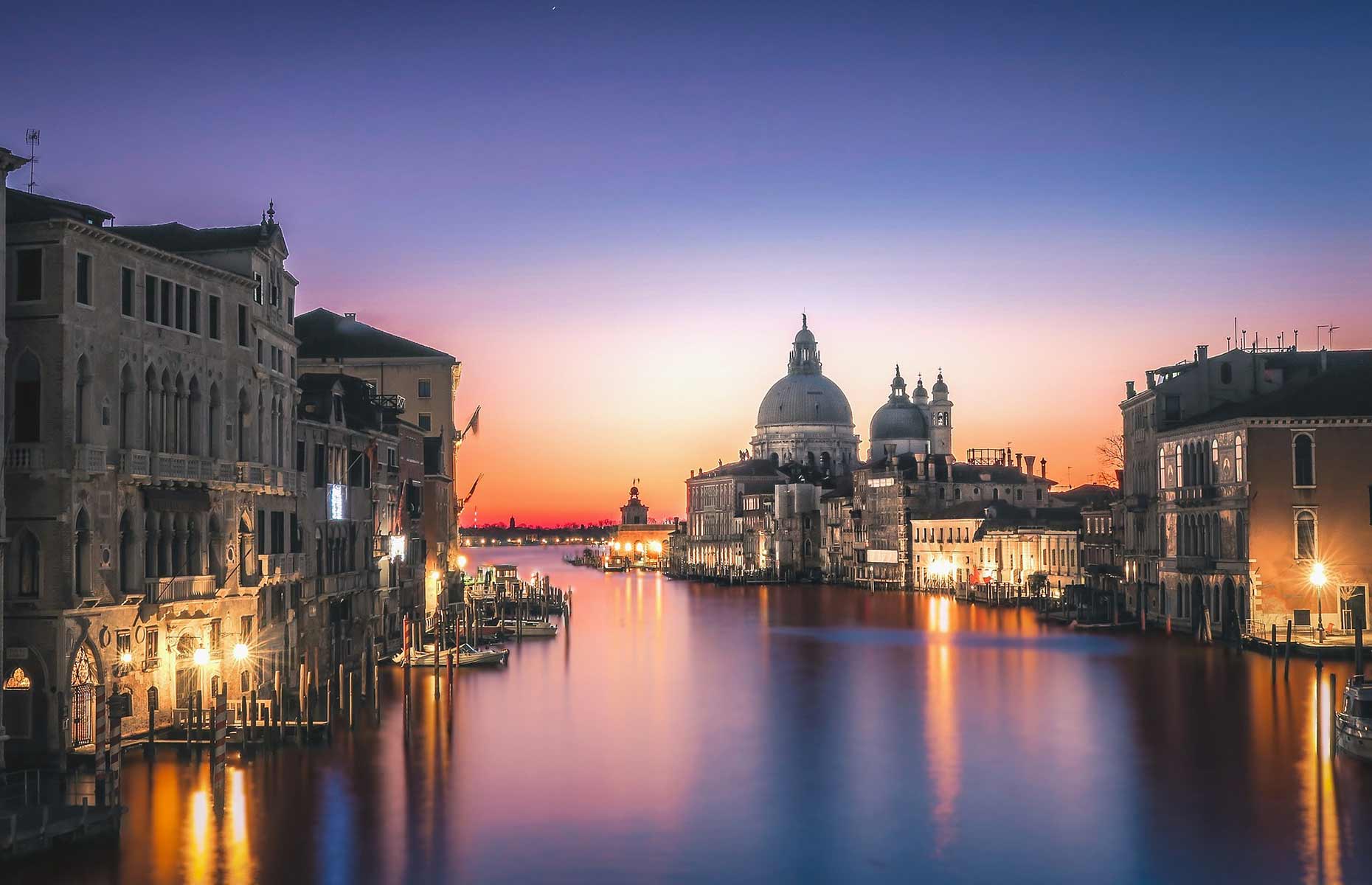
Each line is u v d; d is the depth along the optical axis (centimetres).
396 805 4678
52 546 4700
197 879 3819
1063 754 5509
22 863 3841
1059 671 8106
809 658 9350
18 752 4694
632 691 7544
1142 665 8219
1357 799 4675
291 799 4672
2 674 4506
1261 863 4025
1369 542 8756
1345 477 8756
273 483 6119
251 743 5325
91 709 4888
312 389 7338
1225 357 10338
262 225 6181
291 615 6425
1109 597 11581
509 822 4503
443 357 11794
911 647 10088
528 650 10050
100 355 4903
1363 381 9012
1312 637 8456
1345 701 5681
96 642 4856
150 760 4991
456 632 8325
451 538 11669
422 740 5831
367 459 7956
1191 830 4356
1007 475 19700
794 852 4188
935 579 18062
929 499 19338
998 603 14638
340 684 6378
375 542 8231
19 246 4747
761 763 5438
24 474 4700
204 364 5603
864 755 5572
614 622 13338
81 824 4025
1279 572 8750
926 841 4291
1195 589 9850
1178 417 10406
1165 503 10288
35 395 4738
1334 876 3900
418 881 3881
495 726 6244
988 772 5212
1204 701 6712
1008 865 4044
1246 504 8781
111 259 4997
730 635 11462
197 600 5466
